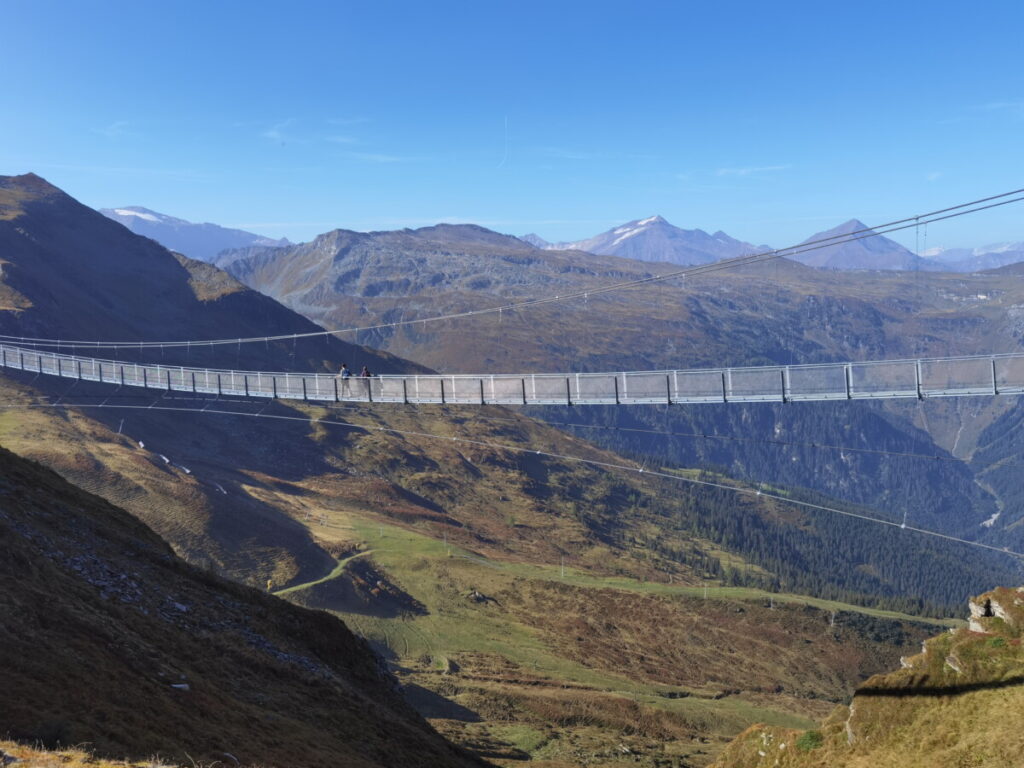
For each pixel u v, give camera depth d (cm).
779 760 4847
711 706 13900
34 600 3080
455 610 16138
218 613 4384
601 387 5969
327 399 7950
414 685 11794
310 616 5191
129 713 2600
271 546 15812
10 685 2428
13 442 15738
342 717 3941
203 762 2520
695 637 17838
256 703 3531
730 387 5456
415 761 3981
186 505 15625
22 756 1930
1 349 13050
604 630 17138
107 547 4400
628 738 11306
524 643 15325
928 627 19638
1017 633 4459
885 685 4647
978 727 4000
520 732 10400
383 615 14988
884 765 4178
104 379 11212
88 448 16950
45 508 4447
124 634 3303
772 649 17925
